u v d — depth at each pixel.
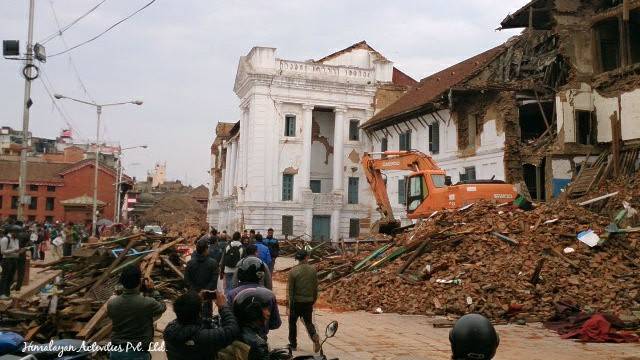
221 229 56.19
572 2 27.53
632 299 12.64
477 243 15.88
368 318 13.04
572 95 25.50
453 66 43.78
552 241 15.28
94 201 42.91
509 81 30.64
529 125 32.03
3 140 101.50
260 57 45.19
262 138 44.81
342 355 9.13
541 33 29.77
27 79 22.84
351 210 47.00
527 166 29.64
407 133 40.34
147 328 5.59
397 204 41.28
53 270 19.00
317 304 15.34
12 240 14.03
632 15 24.77
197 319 4.64
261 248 13.95
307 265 9.17
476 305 12.95
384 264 17.14
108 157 94.69
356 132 48.28
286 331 11.28
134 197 107.19
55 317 8.71
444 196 21.05
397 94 48.53
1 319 8.97
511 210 17.77
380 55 51.72
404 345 9.98
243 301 4.89
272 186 44.84
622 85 24.06
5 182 67.12
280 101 45.44
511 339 10.55
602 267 14.04
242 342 4.71
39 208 68.06
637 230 15.45
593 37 26.14
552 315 12.34
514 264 14.27
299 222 45.16
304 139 46.06
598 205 19.86
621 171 22.72
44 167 70.56
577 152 25.19
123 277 5.59
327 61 50.47
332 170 49.69
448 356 9.16
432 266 15.30
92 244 17.98
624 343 10.21
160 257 15.95
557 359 8.90
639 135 22.88
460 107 33.38
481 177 31.03
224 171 62.31
